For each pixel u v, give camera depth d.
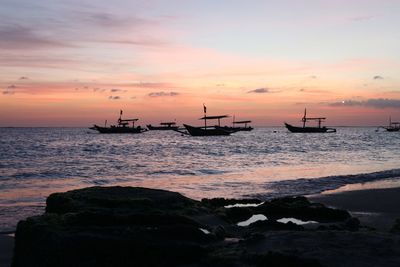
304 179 25.56
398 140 110.19
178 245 7.49
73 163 40.25
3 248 10.44
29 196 20.06
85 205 9.45
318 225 10.83
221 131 133.50
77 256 7.14
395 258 6.70
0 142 86.62
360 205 16.41
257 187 22.23
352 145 80.25
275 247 7.33
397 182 24.42
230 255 7.11
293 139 116.38
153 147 72.56
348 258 6.68
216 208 11.40
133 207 9.49
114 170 33.28
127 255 7.28
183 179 26.78
